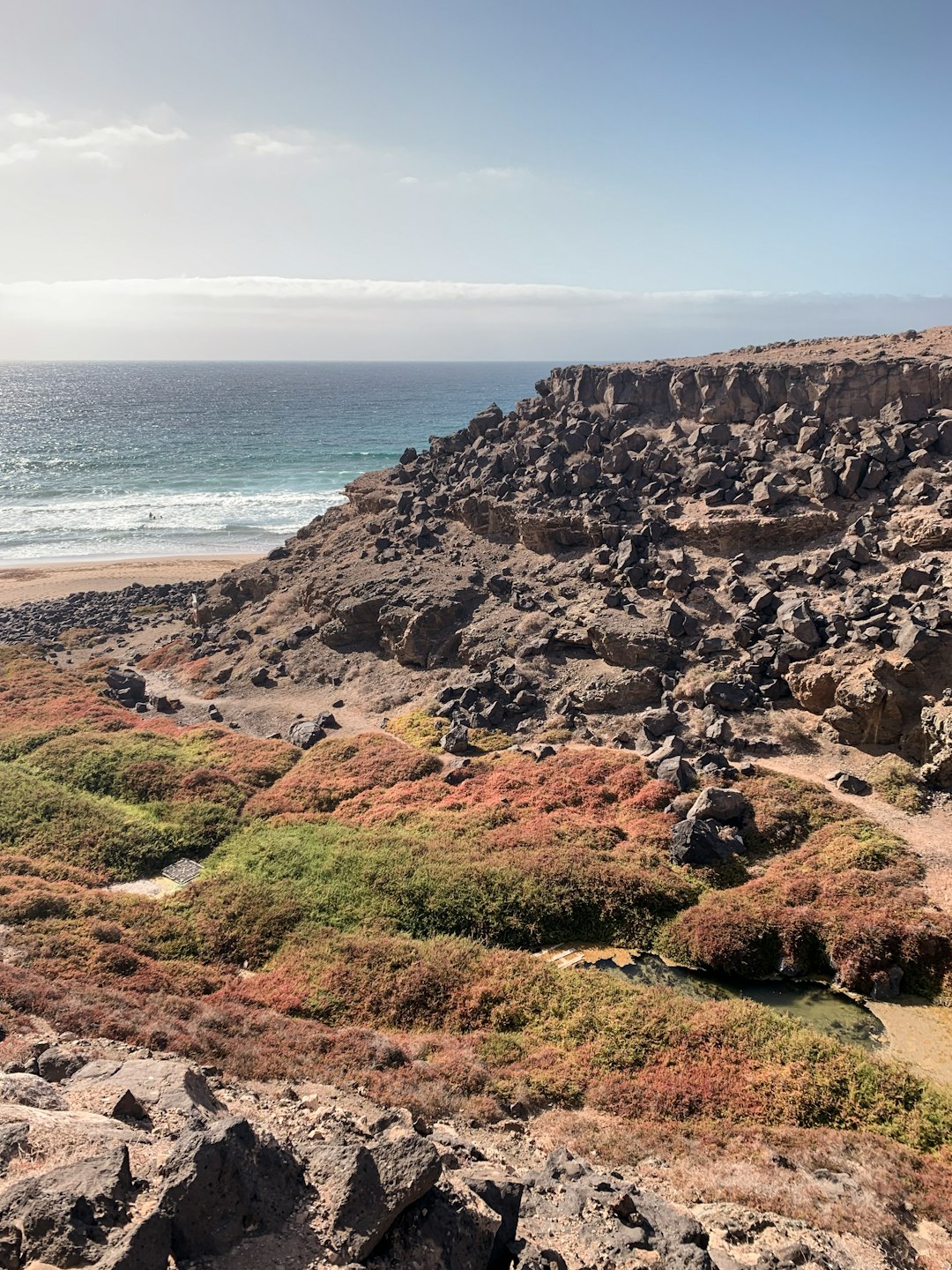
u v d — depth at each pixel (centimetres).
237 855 3719
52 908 3100
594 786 3909
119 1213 1153
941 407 5219
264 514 13138
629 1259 1364
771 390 5819
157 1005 2475
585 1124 2073
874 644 3966
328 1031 2450
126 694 5816
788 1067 2320
